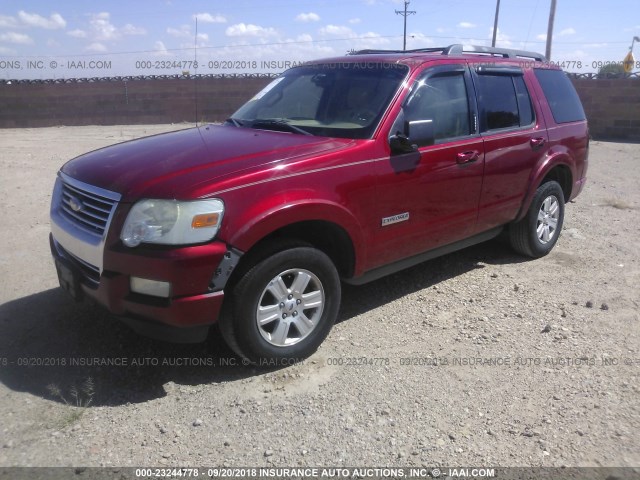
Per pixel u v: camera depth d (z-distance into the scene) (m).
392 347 4.16
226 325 3.59
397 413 3.40
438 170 4.55
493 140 5.05
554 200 6.05
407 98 4.44
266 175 3.59
